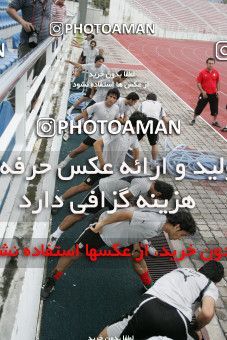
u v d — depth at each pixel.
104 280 4.52
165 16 49.00
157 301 3.03
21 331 2.76
